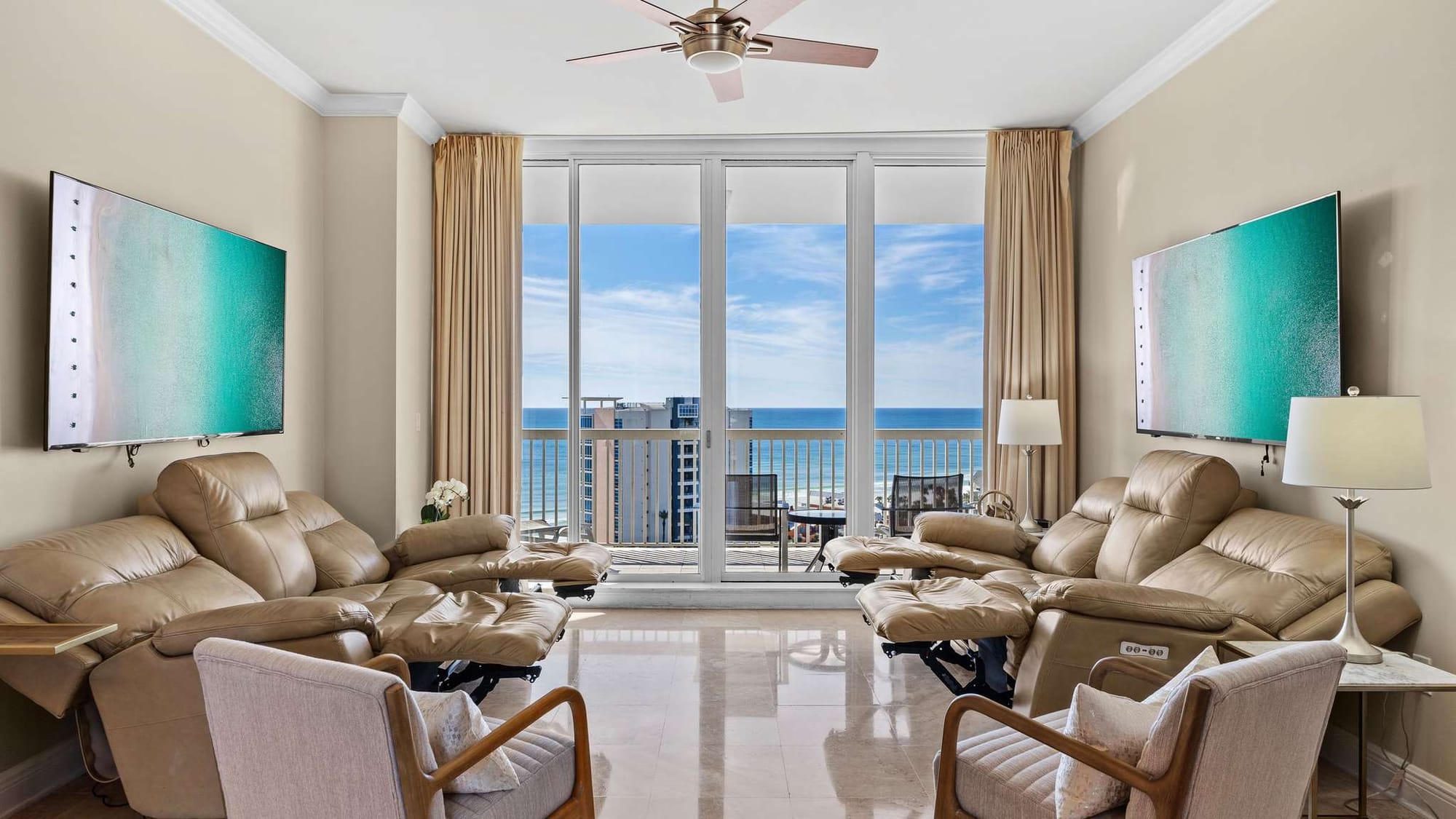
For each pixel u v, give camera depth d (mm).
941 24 3516
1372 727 2650
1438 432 2432
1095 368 4695
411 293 4590
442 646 2643
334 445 4340
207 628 2205
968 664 3258
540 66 3949
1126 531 3447
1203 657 1766
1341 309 2703
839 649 4109
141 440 2873
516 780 1748
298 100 4098
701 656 3975
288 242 3992
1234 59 3395
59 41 2621
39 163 2553
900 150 5070
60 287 2498
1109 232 4516
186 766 2199
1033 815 1690
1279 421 3004
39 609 2209
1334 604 2527
